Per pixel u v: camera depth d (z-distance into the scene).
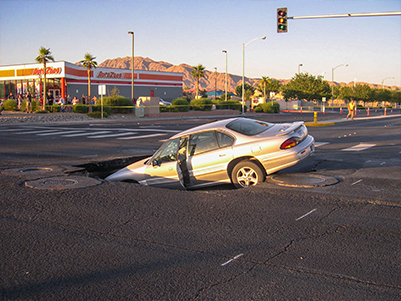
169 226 4.93
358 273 3.63
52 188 6.64
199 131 7.60
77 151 13.43
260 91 96.50
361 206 5.71
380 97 116.31
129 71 61.47
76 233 4.68
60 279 3.54
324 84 76.19
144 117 38.47
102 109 34.75
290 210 5.54
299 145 7.35
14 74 55.41
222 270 3.71
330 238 4.50
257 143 7.18
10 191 6.45
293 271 3.68
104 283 3.47
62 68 50.22
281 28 19.83
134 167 8.05
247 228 4.84
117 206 5.74
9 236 4.57
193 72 69.31
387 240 4.42
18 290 3.34
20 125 26.98
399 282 3.46
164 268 3.76
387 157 11.12
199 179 7.48
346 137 17.67
